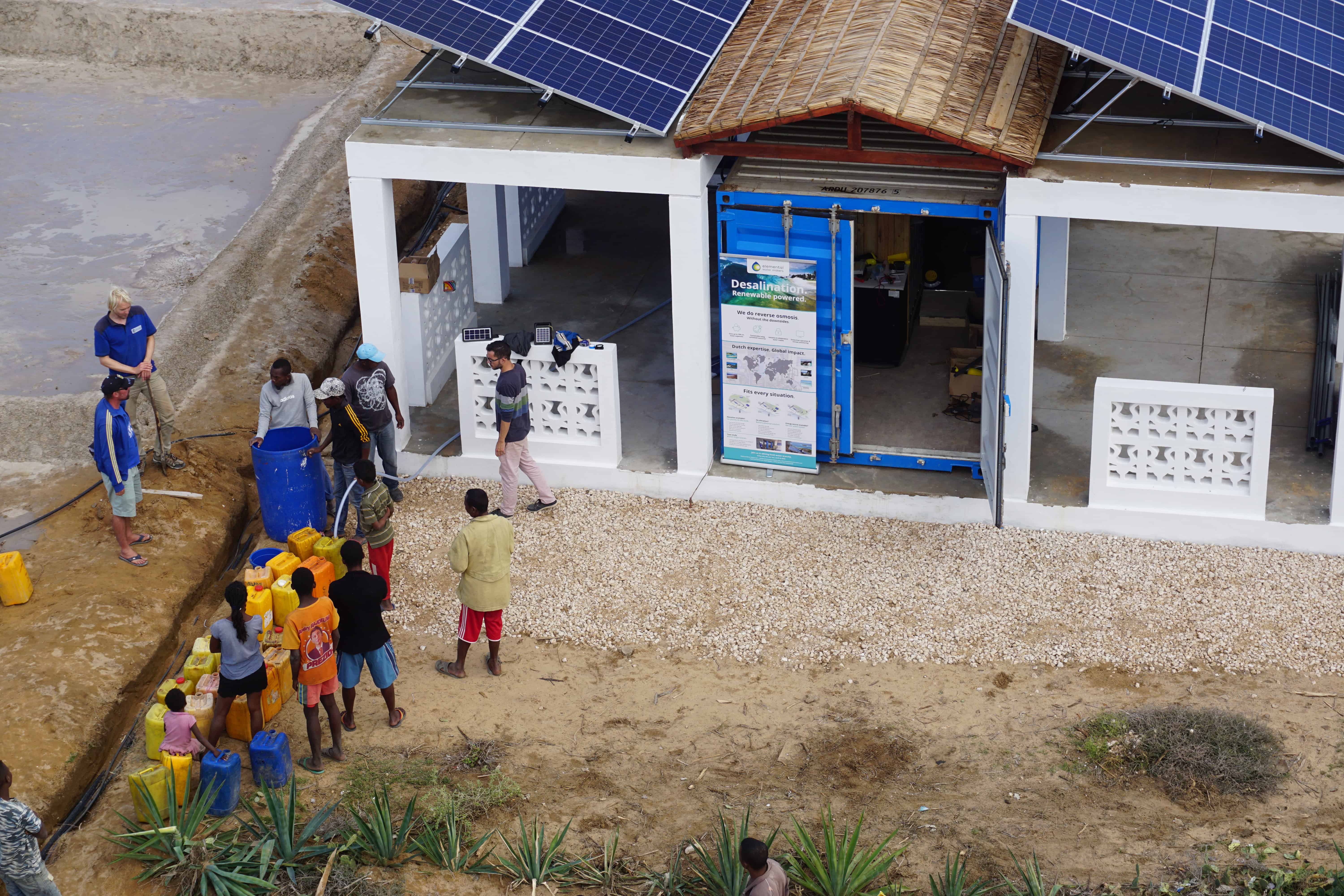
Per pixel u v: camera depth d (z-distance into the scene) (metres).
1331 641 11.03
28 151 22.33
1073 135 11.83
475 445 13.84
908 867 9.03
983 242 16.19
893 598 11.88
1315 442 13.16
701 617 11.81
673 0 13.73
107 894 9.07
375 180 12.84
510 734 10.59
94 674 10.84
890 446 13.55
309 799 9.84
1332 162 11.55
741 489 13.31
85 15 26.36
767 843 9.15
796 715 10.69
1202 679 10.79
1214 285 16.59
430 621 11.95
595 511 13.30
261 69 25.92
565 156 12.40
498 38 12.48
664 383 15.22
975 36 13.04
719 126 11.80
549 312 16.88
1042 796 9.69
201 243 19.08
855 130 12.00
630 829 9.56
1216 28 11.87
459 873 9.12
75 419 14.55
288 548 12.46
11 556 11.68
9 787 8.46
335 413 12.52
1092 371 14.89
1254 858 8.91
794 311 12.65
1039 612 11.61
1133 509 12.41
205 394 15.23
